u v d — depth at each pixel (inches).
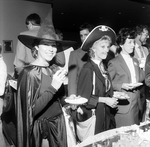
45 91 62.2
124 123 95.9
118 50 119.3
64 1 231.5
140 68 108.9
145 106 119.7
